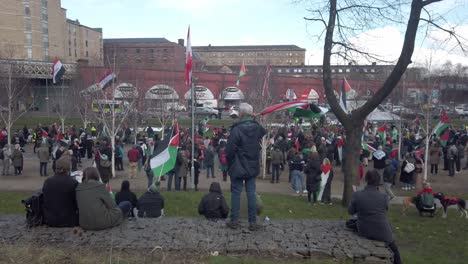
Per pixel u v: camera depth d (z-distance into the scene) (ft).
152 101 136.87
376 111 107.86
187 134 87.20
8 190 55.16
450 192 56.85
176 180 54.44
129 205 25.11
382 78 108.17
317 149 67.56
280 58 449.06
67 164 22.20
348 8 43.75
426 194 40.75
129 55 321.52
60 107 140.36
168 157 43.78
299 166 55.42
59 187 21.63
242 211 25.63
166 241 20.18
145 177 67.31
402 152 84.02
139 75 146.41
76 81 130.52
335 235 21.66
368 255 19.26
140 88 132.05
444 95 141.59
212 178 66.44
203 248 19.39
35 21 223.51
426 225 37.40
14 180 63.41
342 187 60.49
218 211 26.08
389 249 20.11
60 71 98.43
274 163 63.62
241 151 20.58
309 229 22.66
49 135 92.27
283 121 118.83
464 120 163.53
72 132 101.24
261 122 74.64
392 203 49.06
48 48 237.25
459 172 74.23
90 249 19.30
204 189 56.95
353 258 19.16
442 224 37.81
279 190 57.93
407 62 41.04
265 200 47.93
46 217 21.88
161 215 30.50
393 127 110.42
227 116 179.52
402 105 112.37
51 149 82.23
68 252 18.79
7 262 17.44
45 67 167.63
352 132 45.98
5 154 68.23
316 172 47.73
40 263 17.48
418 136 98.84
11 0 213.46
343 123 46.29
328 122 141.90
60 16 252.21
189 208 43.24
